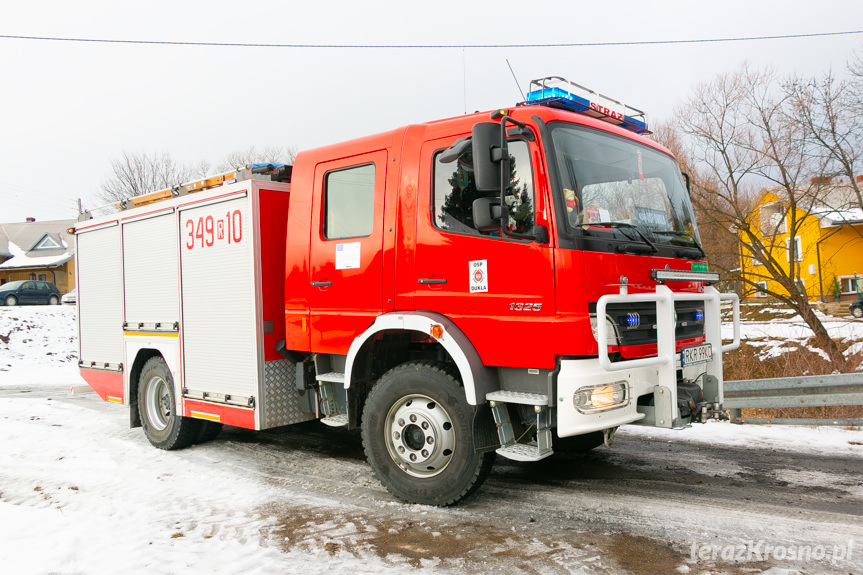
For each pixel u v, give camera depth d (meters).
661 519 4.25
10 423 8.41
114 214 7.61
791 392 6.64
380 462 4.79
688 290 4.86
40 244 48.78
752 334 12.58
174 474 5.72
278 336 5.81
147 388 7.03
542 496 4.84
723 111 13.33
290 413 5.86
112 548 3.86
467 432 4.39
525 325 4.12
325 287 5.27
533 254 4.10
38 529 4.23
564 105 4.93
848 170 12.23
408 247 4.73
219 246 6.05
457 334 4.38
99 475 5.71
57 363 18.42
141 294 7.12
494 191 4.19
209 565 3.57
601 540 3.90
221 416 6.02
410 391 4.62
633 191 4.79
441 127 4.67
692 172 14.28
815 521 4.14
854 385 6.15
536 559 3.62
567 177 4.17
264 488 5.21
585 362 3.96
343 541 3.95
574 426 3.88
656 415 4.30
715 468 5.50
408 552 3.76
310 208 5.45
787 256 13.27
